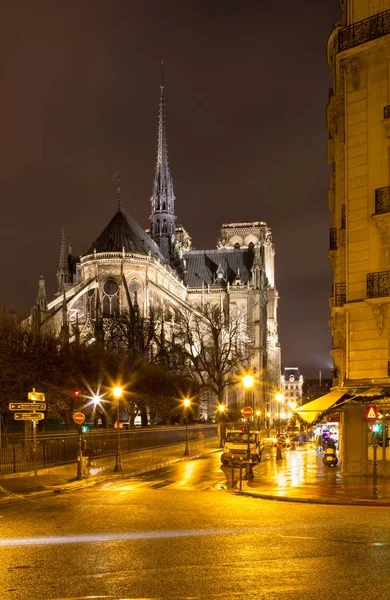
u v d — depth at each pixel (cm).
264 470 3716
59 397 5241
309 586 1080
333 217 4316
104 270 11588
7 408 4650
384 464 3122
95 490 2923
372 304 3000
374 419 2542
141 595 1034
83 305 11962
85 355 6228
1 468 3578
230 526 1741
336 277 3925
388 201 3025
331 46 3741
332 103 3875
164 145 16312
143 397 7231
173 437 6850
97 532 1662
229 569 1209
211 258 16812
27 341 5231
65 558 1327
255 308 15312
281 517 1920
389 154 3097
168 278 13575
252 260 16625
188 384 8581
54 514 2050
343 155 3591
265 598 1009
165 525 1773
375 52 3138
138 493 2736
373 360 3017
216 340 9044
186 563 1267
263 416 13225
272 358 16938
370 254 3092
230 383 9212
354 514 1983
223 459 4353
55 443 4066
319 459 4747
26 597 1032
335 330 3912
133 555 1348
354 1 3278
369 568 1210
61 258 15588
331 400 2994
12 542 1527
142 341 8600
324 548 1405
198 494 2681
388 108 3073
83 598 1022
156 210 16162
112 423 7031
